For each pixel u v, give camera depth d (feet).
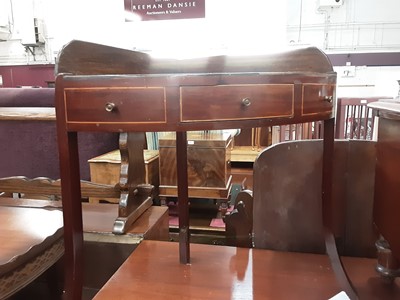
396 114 2.26
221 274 2.99
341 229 3.26
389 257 2.76
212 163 6.38
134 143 4.20
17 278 2.62
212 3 13.84
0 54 17.80
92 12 15.25
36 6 16.24
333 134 2.65
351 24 14.64
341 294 2.59
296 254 3.30
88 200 6.05
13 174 5.98
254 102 2.06
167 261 3.24
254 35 13.88
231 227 3.65
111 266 3.86
